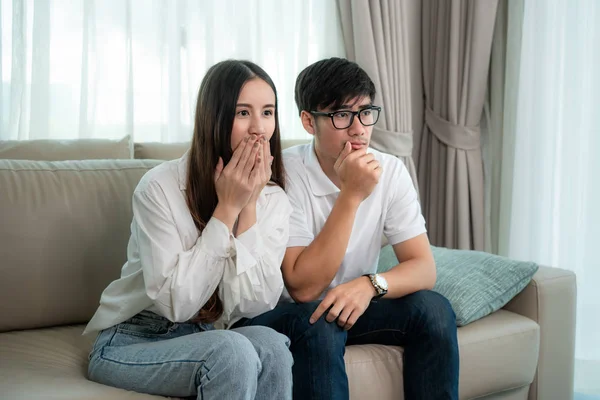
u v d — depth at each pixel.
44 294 1.62
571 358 1.87
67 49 2.13
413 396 1.47
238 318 1.49
